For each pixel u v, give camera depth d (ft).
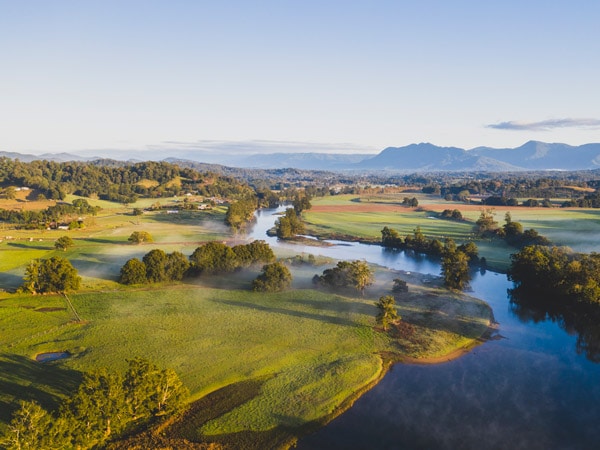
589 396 191.21
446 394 190.49
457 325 262.06
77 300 298.97
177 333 243.19
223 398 181.88
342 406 178.29
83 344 228.63
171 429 162.71
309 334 244.01
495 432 165.58
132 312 275.59
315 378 197.88
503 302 314.55
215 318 266.16
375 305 288.30
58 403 172.14
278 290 320.70
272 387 190.08
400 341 238.07
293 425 165.58
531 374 209.67
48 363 207.62
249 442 156.15
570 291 291.17
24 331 245.45
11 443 130.21
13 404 171.32
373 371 205.57
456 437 162.09
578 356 228.84
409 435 162.40
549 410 180.45
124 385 162.50
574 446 158.51
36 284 310.04
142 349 222.69
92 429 148.15
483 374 208.85
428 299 306.35
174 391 169.17
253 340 235.20
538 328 265.34
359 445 156.46
